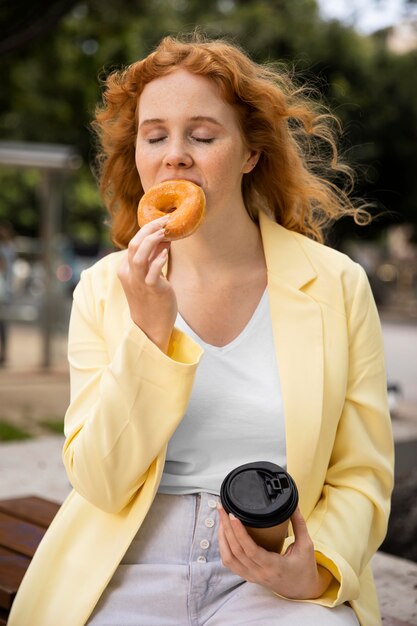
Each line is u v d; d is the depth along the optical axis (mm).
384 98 21188
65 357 13008
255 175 2471
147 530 2127
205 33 2611
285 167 2430
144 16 14680
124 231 2619
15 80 14375
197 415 2143
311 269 2281
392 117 21469
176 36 2471
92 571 2088
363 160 21266
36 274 16625
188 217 2006
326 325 2223
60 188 12703
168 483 2139
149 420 1988
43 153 12094
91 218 32344
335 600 1987
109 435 1988
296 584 1940
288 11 20031
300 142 2604
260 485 1879
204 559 2090
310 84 2623
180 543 2104
